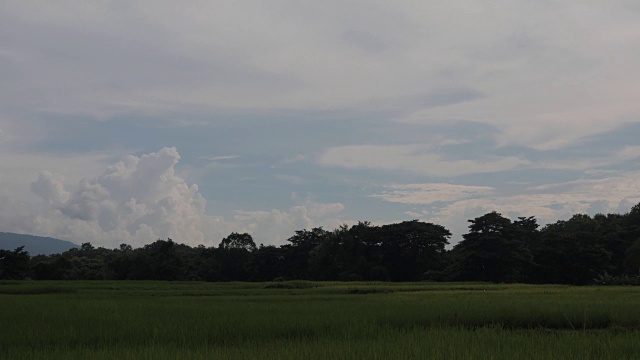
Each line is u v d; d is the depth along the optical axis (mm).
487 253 62594
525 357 9797
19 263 58500
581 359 9750
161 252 74125
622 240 72812
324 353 10227
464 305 19656
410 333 12859
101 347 11703
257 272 83812
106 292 34812
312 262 76438
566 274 62719
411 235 72375
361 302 22516
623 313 16891
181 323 14648
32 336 12828
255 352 10539
